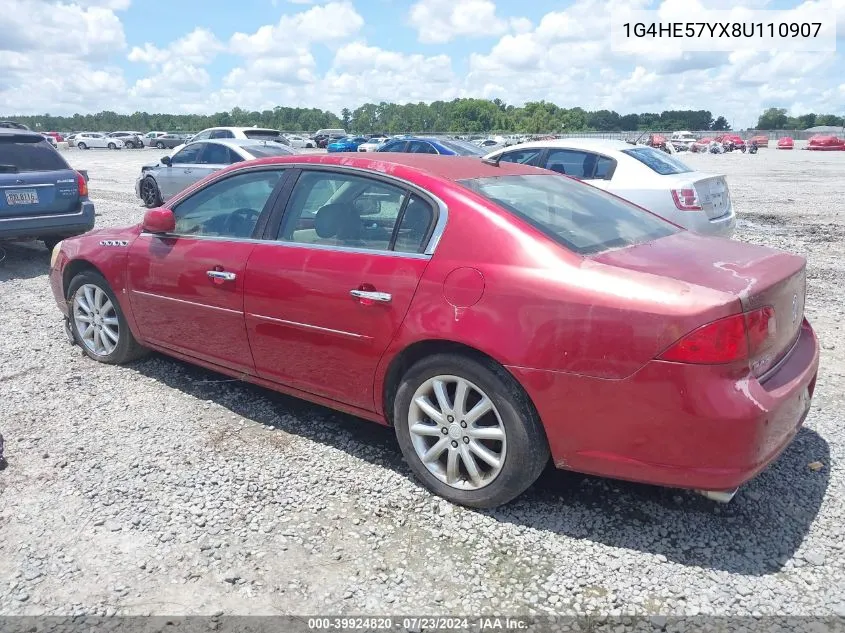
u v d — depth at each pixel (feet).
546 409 9.68
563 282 9.55
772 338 9.39
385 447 12.86
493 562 9.51
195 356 14.78
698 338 8.64
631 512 10.59
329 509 10.83
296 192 12.97
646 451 9.19
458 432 10.68
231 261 13.33
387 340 11.05
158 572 9.40
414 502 11.00
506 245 10.19
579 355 9.30
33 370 16.74
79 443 13.01
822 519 10.27
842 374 15.90
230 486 11.50
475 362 10.21
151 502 11.04
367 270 11.32
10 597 8.95
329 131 195.62
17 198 26.94
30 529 10.37
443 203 10.97
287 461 12.32
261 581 9.20
